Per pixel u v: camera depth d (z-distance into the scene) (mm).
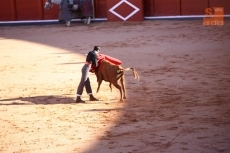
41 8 61531
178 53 39844
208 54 38875
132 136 21938
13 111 26750
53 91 30531
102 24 57812
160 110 25469
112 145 21016
